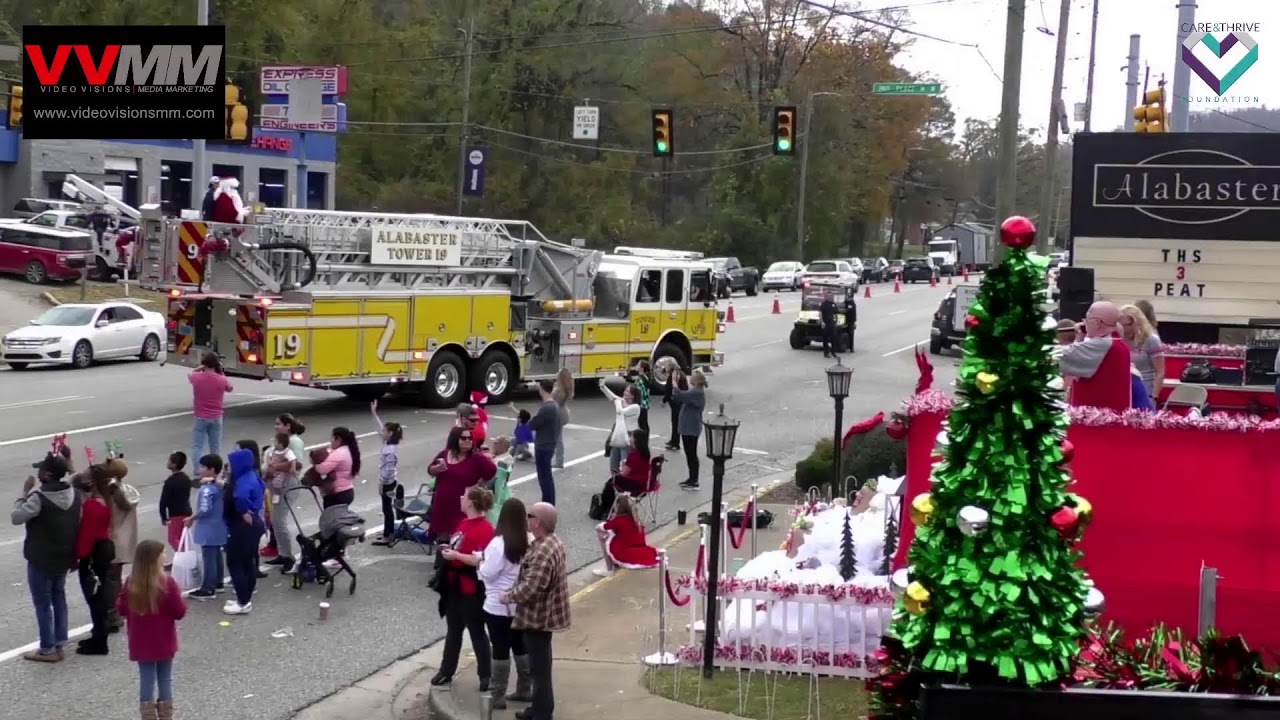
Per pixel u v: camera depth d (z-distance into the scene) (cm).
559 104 6862
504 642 916
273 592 1254
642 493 1572
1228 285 1639
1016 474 538
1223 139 1625
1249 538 798
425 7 6994
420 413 2355
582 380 2880
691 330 2873
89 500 1037
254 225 2162
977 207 12512
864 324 4641
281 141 5519
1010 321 539
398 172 6775
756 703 909
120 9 4900
